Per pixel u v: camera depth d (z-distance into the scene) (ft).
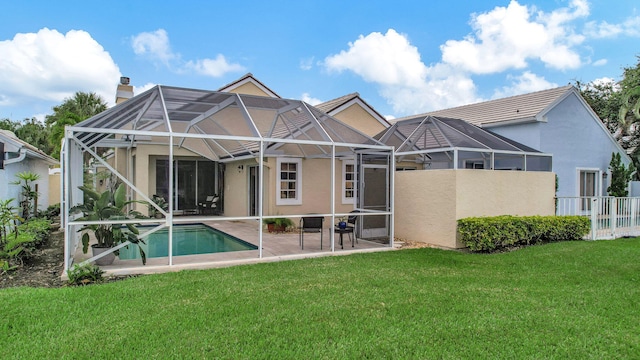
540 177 40.06
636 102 56.13
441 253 31.04
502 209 36.63
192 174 61.52
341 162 49.42
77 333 14.67
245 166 52.49
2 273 23.62
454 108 64.85
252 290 20.15
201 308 17.33
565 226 37.35
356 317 16.70
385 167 40.14
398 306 18.07
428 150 37.04
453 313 17.37
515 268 26.07
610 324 16.39
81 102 108.37
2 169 37.73
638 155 64.34
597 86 76.33
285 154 43.98
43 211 53.57
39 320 15.79
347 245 34.94
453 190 33.60
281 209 45.57
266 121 36.17
